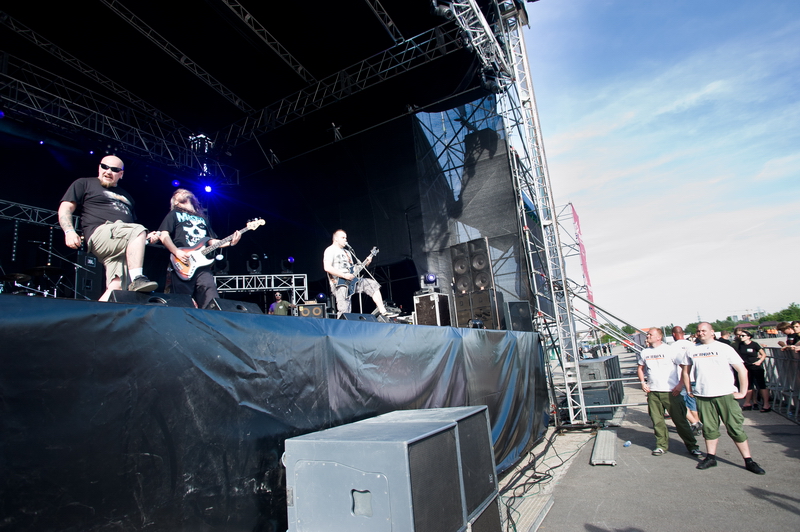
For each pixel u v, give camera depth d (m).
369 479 1.86
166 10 8.70
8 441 1.39
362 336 3.13
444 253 10.32
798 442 5.73
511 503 4.10
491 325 7.81
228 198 13.59
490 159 10.22
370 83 10.92
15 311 1.46
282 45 9.88
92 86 10.67
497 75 9.14
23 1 8.17
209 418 2.02
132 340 1.78
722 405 4.82
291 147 12.77
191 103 11.42
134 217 3.29
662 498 4.09
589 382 7.80
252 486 2.16
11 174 10.52
